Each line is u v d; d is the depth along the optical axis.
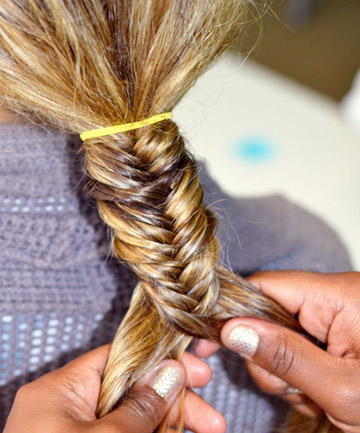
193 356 0.50
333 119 1.77
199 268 0.40
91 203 0.47
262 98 1.83
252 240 0.58
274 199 0.67
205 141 1.60
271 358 0.48
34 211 0.47
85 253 0.49
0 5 0.34
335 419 0.50
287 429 0.60
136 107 0.39
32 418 0.41
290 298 0.52
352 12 2.28
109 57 0.38
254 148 1.61
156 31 0.38
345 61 2.03
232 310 0.47
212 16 0.40
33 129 0.46
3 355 0.51
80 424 0.40
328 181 1.52
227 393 0.58
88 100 0.39
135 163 0.39
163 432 0.46
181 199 0.39
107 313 0.51
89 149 0.39
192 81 0.42
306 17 2.19
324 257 0.62
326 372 0.47
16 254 0.47
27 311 0.49
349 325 0.51
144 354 0.44
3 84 0.40
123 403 0.44
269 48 2.07
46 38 0.36
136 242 0.39
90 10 0.36
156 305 0.42
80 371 0.45
